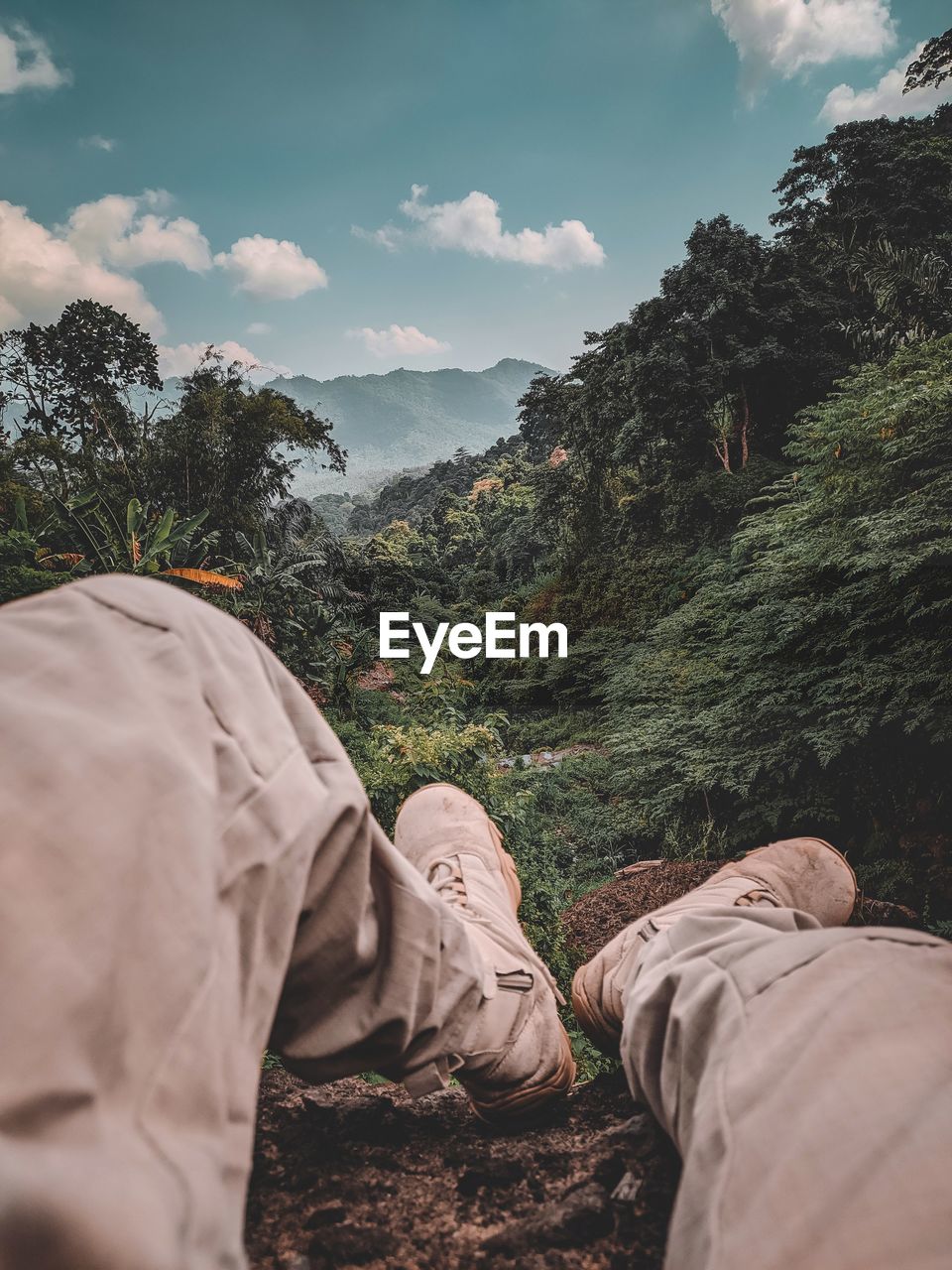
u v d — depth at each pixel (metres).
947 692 7.42
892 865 8.09
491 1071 0.85
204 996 0.32
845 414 10.30
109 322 31.47
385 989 0.57
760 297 27.81
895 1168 0.37
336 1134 0.94
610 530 34.00
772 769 9.12
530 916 6.08
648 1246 0.69
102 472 28.88
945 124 32.88
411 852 1.24
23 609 0.42
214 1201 0.28
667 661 14.77
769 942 0.61
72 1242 0.21
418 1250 0.71
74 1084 0.26
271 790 0.43
